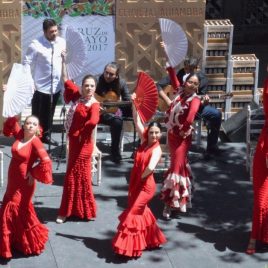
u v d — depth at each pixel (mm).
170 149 8992
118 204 9391
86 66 11539
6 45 11148
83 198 8844
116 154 10586
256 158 8320
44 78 10906
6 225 7965
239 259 8266
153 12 11391
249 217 9195
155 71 11641
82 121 8609
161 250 8359
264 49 16297
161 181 9930
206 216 9172
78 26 11375
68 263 8047
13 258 8086
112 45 11516
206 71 11797
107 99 10391
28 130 7855
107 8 11352
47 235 8227
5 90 8383
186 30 11531
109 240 8531
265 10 16312
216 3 16188
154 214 9164
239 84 11953
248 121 10344
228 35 11672
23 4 11156
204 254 8336
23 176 7902
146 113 8453
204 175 10344
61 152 10594
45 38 10828
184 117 8766
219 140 11672
